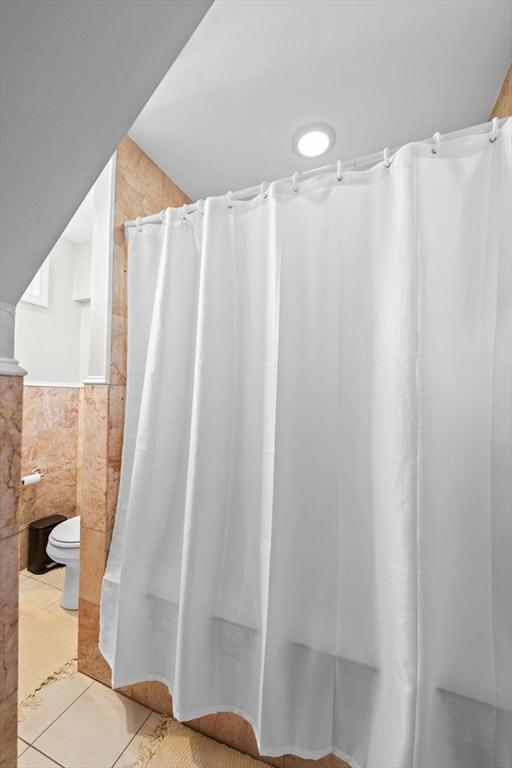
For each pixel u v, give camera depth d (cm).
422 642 75
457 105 120
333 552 94
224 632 103
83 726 117
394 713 78
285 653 91
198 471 103
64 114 41
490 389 79
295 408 96
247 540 105
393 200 88
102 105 44
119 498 129
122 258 136
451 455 79
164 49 45
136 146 142
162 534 116
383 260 90
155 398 116
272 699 88
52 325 262
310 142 137
